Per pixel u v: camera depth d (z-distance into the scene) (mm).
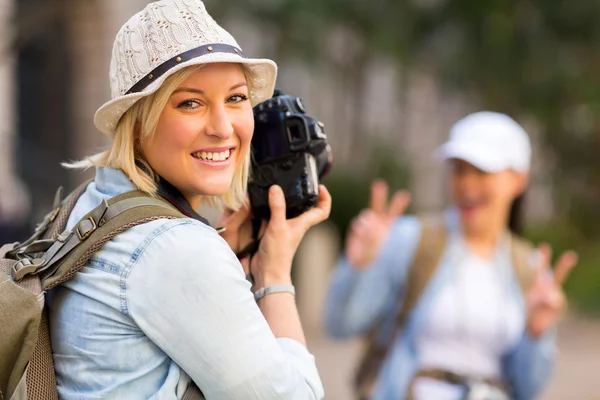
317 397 3068
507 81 20906
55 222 3207
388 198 21219
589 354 15250
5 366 2811
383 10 20281
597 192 25359
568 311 19516
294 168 3539
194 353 2766
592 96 21047
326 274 16625
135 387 2836
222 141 3041
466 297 5621
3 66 14656
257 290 3393
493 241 5871
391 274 5699
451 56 20781
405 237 5738
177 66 2895
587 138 23781
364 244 5691
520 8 20469
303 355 3168
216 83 2986
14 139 16141
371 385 5723
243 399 2793
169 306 2762
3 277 2898
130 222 2895
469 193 5852
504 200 5980
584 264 22688
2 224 13922
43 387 2898
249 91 3387
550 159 24797
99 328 2857
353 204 20422
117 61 3033
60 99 17078
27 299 2826
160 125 3000
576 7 20281
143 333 2836
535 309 5621
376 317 5746
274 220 3457
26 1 14250
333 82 23203
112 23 16938
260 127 3553
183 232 2832
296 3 19172
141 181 3023
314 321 16359
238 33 20484
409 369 5586
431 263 5672
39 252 3041
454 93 22438
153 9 3016
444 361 5574
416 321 5625
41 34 16000
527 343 5645
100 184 3131
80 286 2914
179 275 2768
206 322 2762
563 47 21078
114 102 2961
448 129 27688
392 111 26734
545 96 21125
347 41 21984
